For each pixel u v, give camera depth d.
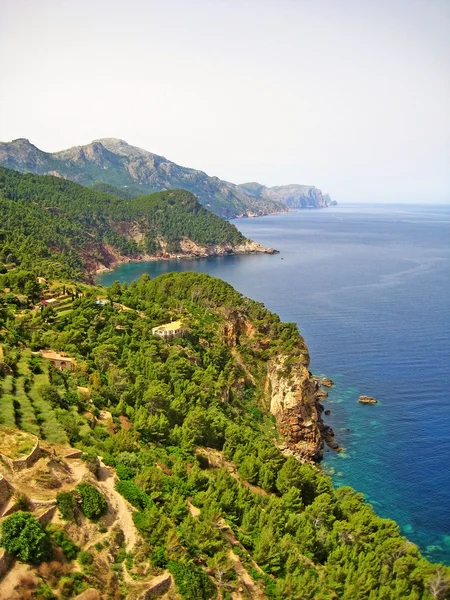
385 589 57.41
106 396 88.44
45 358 93.12
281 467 83.81
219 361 124.69
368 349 158.38
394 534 68.44
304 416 110.00
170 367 106.69
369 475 97.06
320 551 64.94
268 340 139.38
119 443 70.25
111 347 105.06
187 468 75.12
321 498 73.00
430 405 122.69
